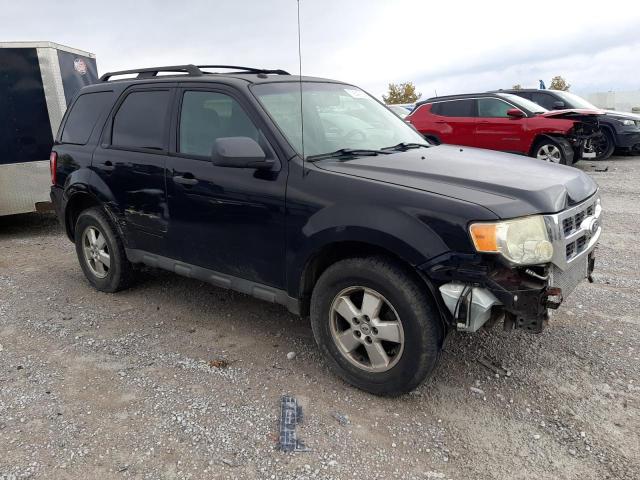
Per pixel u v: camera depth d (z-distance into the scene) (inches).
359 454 106.0
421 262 109.5
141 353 148.4
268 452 106.4
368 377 124.6
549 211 112.1
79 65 325.4
